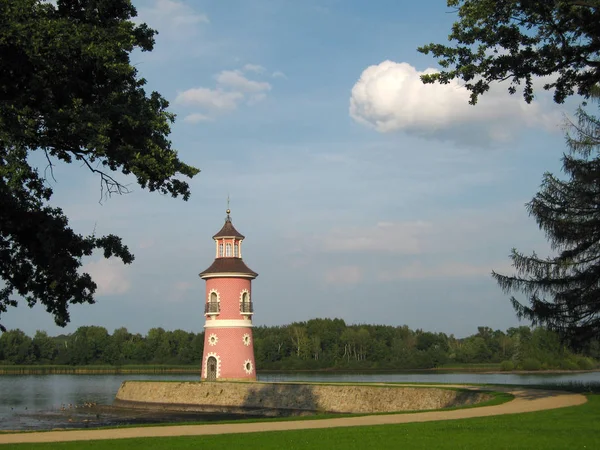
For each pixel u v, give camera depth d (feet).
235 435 65.98
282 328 470.39
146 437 66.33
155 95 87.30
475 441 57.82
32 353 504.02
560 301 110.32
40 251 87.25
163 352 481.46
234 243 191.11
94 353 489.67
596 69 79.82
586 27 74.43
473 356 442.50
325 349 448.24
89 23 79.77
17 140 70.54
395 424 71.15
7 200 79.46
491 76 78.59
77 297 92.73
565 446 54.85
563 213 109.81
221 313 185.06
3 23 67.21
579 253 108.99
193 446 59.21
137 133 81.00
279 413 153.28
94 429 75.46
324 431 66.95
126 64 76.59
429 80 78.69
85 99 78.13
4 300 92.17
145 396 186.39
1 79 72.74
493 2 74.28
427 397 124.88
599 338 110.32
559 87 80.94
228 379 181.27
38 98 73.82
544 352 333.01
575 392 100.42
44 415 178.09
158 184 84.99
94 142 73.10
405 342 477.77
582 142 108.58
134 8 85.05
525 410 79.25
